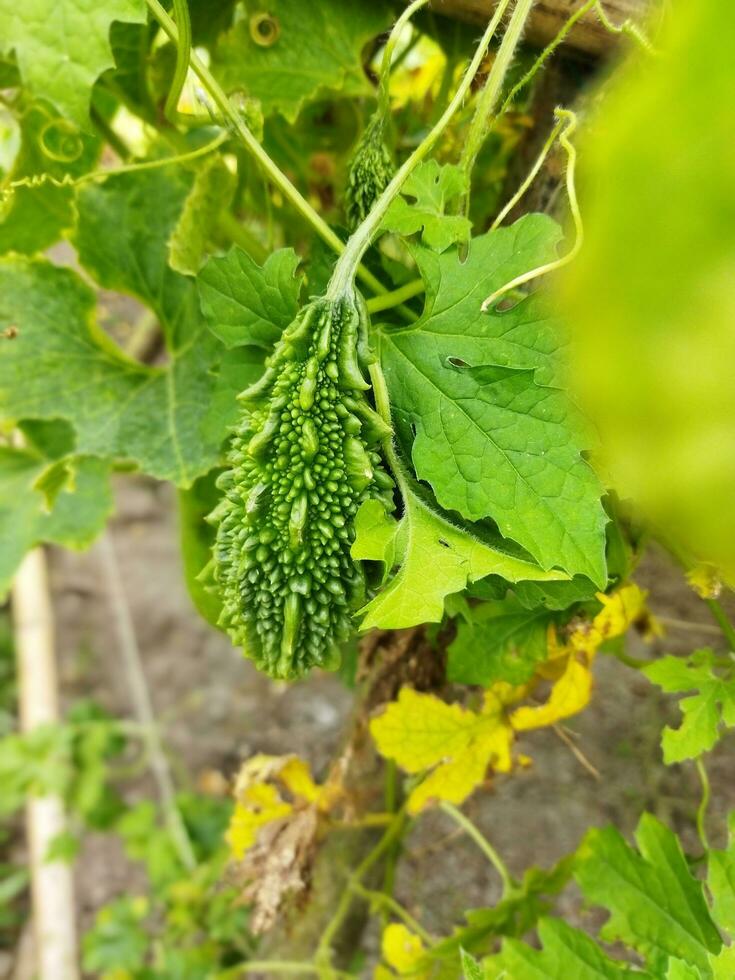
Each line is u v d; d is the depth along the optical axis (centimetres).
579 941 35
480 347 27
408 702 39
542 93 33
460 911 57
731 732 50
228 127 31
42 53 26
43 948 98
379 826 53
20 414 39
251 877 46
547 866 55
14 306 39
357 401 25
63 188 38
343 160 40
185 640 119
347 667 46
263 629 26
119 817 105
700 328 16
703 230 16
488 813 57
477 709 42
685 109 15
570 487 26
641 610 42
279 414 25
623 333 17
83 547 44
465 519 27
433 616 25
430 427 27
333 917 55
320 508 25
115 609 122
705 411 17
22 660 113
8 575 43
